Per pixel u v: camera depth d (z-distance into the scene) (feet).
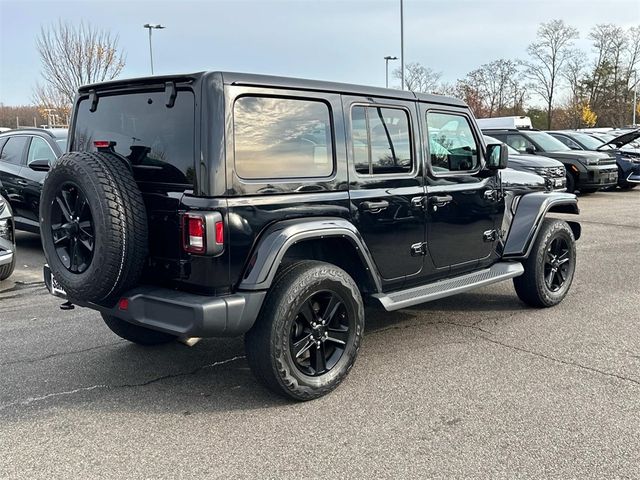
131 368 14.15
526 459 9.77
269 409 11.80
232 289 11.08
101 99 12.79
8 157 29.73
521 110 172.65
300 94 12.06
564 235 18.66
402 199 14.03
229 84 10.94
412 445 10.28
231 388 12.89
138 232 11.12
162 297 11.10
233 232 10.87
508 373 13.43
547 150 48.42
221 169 10.73
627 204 46.88
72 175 11.20
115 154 11.87
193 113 10.87
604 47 194.59
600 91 193.98
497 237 17.33
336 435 10.68
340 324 12.64
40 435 10.85
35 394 12.67
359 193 13.08
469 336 16.10
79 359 14.79
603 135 65.26
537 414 11.37
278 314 11.32
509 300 19.77
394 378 13.24
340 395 12.39
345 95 12.96
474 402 11.94
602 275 23.29
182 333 10.82
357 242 12.67
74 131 13.64
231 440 10.57
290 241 11.29
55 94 74.74
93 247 11.16
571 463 9.62
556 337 15.92
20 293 22.03
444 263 15.58
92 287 11.12
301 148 12.09
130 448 10.34
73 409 11.93
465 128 16.26
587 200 49.90
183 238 10.90
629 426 10.86
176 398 12.41
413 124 14.51
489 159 16.63
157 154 11.45
